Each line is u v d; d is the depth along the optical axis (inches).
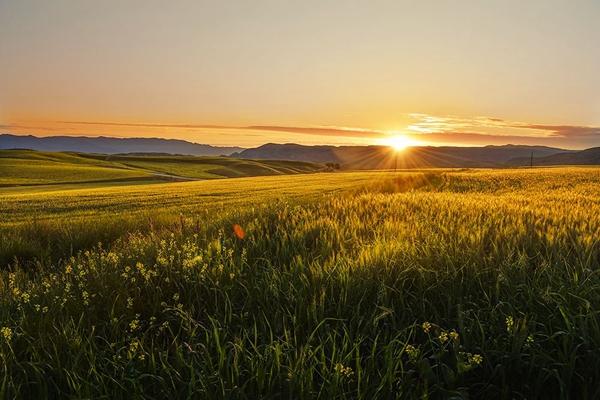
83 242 426.9
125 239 395.9
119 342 133.7
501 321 134.8
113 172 4318.4
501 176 1333.7
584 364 116.6
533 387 113.9
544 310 138.6
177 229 351.6
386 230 262.8
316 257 201.8
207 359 120.5
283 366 114.3
